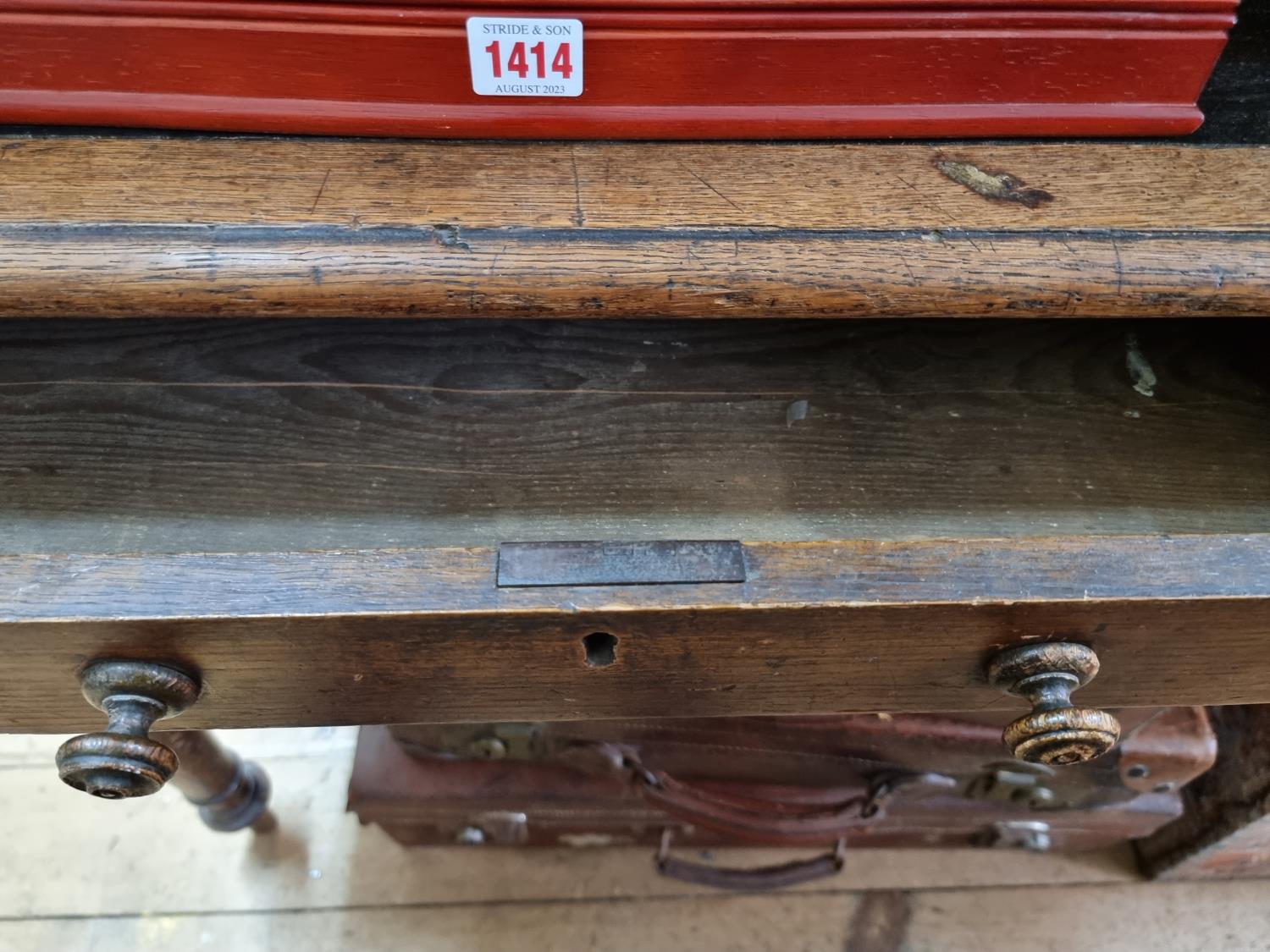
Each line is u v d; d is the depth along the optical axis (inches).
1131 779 33.9
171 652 19.0
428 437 25.3
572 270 20.2
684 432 25.7
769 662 20.4
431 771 35.4
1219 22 22.0
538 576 18.6
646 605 18.5
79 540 23.1
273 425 25.1
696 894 39.6
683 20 21.1
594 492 24.7
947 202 21.8
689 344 27.2
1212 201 22.2
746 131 23.0
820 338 27.6
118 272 19.4
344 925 38.3
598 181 21.8
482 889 39.4
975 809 36.6
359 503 24.1
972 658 20.6
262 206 20.5
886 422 26.2
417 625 18.4
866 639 19.7
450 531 23.9
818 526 24.5
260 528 23.6
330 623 18.2
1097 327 28.3
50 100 21.8
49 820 40.0
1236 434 26.3
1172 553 19.3
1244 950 38.9
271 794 39.9
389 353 26.5
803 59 22.0
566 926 38.7
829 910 39.4
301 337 26.6
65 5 20.2
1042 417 26.5
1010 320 28.4
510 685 21.0
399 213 20.6
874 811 32.5
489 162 22.1
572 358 26.8
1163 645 20.6
